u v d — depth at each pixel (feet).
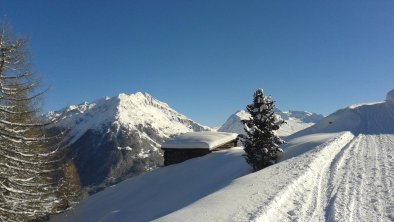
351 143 92.79
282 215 42.39
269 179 57.52
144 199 93.56
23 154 59.00
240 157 107.76
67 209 94.58
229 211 42.93
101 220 78.89
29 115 62.95
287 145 105.09
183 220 40.98
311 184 54.95
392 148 83.41
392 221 39.01
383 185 52.29
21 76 57.06
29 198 61.52
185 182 99.86
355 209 43.01
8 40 55.26
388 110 158.20
